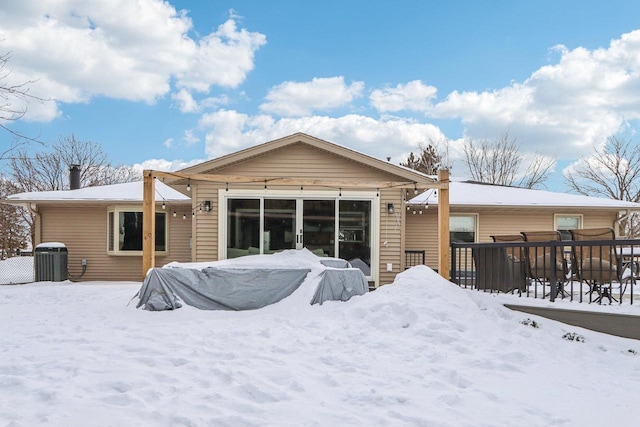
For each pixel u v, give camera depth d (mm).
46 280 12062
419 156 31094
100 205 12875
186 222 13023
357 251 10344
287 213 10312
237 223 10211
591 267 5770
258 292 6656
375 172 10461
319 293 6559
